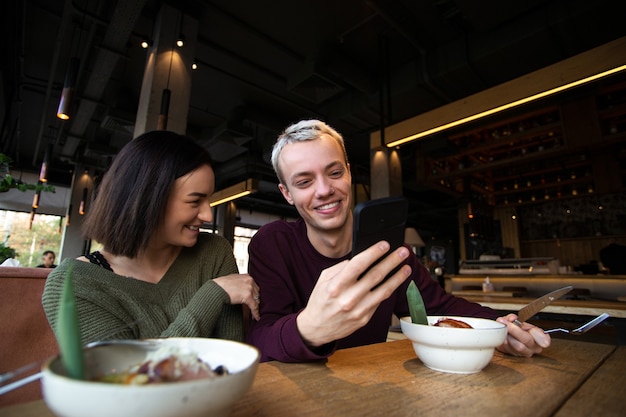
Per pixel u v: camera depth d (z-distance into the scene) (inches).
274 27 175.8
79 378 13.9
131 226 34.9
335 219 43.1
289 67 208.1
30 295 50.6
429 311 49.9
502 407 20.3
